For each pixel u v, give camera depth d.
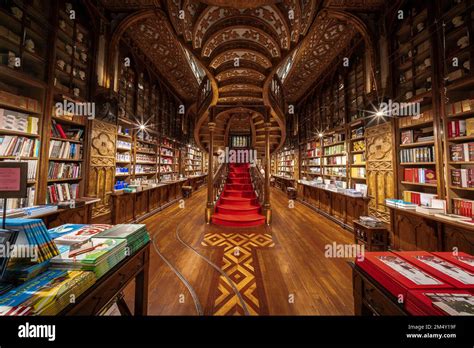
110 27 4.12
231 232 4.31
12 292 0.76
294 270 2.70
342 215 4.91
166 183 6.54
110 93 4.07
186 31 3.67
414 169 3.18
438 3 2.72
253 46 3.68
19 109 2.62
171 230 4.43
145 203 5.55
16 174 0.87
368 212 4.06
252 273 2.62
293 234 4.21
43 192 2.82
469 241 2.21
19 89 2.79
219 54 3.71
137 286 1.48
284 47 3.66
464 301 0.71
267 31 3.45
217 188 6.12
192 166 11.20
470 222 2.21
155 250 3.35
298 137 8.77
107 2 3.88
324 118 6.52
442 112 2.65
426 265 1.00
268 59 3.72
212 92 4.37
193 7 3.37
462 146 2.46
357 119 4.58
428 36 3.00
